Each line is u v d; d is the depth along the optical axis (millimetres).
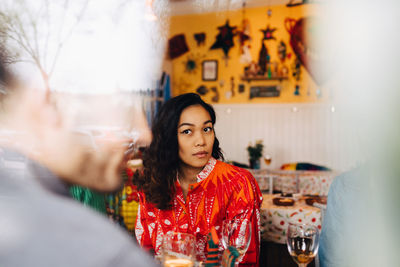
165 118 1230
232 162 4586
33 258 255
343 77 255
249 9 5266
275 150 5270
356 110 246
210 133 1249
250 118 5359
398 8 225
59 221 279
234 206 1290
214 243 984
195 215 1294
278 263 2350
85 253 266
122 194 1916
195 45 5496
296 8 5047
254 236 1288
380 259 255
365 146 253
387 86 229
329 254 1092
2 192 291
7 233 260
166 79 5129
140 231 1364
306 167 4699
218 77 5477
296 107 5125
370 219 268
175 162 1266
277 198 2479
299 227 1014
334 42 254
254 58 5312
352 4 239
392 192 241
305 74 5059
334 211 1061
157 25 1025
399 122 228
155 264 309
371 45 231
